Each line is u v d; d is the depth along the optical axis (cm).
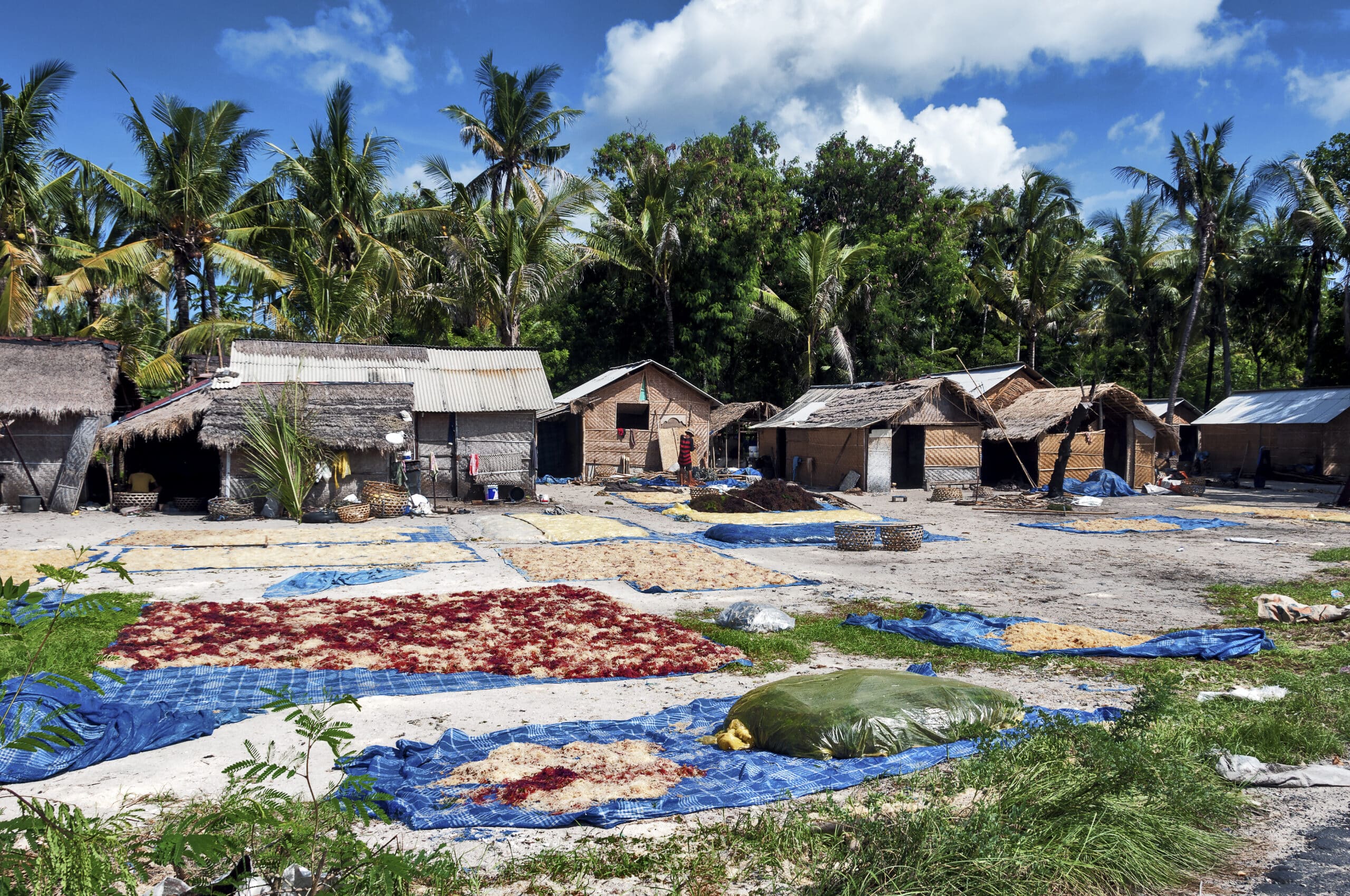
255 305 3641
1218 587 1359
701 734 686
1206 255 3734
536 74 3828
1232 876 464
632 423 3856
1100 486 3098
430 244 3959
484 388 2770
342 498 2308
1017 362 3681
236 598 1232
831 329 4331
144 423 2228
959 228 4928
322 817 437
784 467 3716
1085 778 519
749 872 459
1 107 2923
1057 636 1000
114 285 3197
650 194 4331
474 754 628
